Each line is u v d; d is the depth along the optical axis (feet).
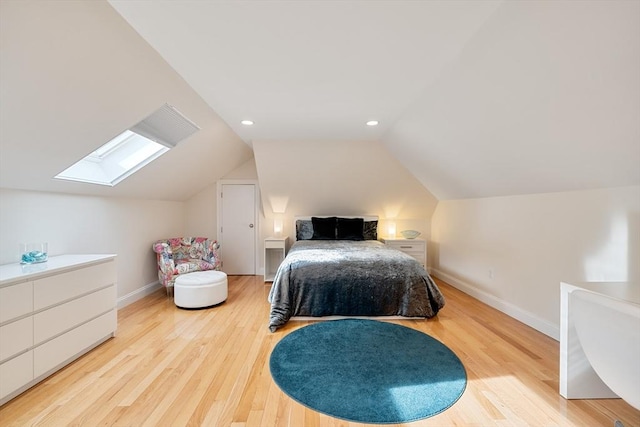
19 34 4.65
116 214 11.47
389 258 10.60
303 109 9.41
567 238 7.98
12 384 5.69
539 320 8.94
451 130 9.19
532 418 5.22
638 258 6.27
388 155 13.93
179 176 13.66
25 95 5.61
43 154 7.19
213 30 5.41
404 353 7.61
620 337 3.71
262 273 17.30
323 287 9.98
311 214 17.31
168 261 12.59
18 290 5.83
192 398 5.78
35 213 8.27
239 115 9.95
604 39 4.33
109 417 5.24
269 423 5.12
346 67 6.81
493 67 6.09
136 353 7.64
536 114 6.41
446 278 15.39
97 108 6.99
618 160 5.98
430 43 5.86
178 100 8.76
